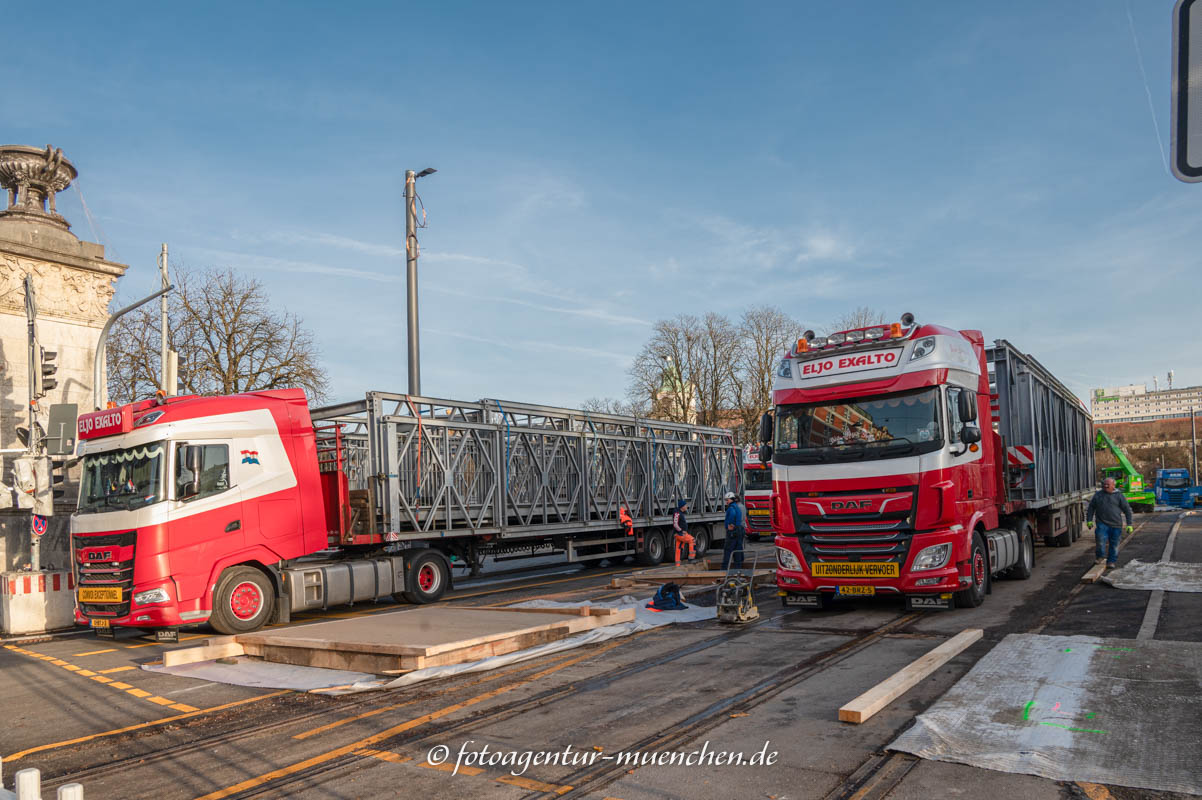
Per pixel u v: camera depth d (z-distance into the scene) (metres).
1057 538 19.16
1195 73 2.33
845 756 5.32
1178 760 4.86
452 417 17.34
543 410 19.14
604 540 20.91
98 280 20.28
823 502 10.98
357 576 14.16
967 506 10.82
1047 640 8.20
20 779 3.11
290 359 31.88
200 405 12.62
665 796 4.84
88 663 10.51
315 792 5.20
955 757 5.09
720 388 48.66
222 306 31.08
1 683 9.46
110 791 5.45
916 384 10.68
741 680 7.52
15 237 18.83
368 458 15.91
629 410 49.53
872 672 7.58
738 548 17.05
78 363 19.69
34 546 14.57
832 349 11.34
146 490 11.95
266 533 12.94
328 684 8.09
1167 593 11.29
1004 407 14.41
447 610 11.81
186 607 11.95
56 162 20.12
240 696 7.91
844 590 10.84
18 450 15.78
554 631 9.76
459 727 6.41
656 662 8.48
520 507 18.39
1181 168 2.34
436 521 16.17
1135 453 86.38
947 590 10.29
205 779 5.57
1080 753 5.04
